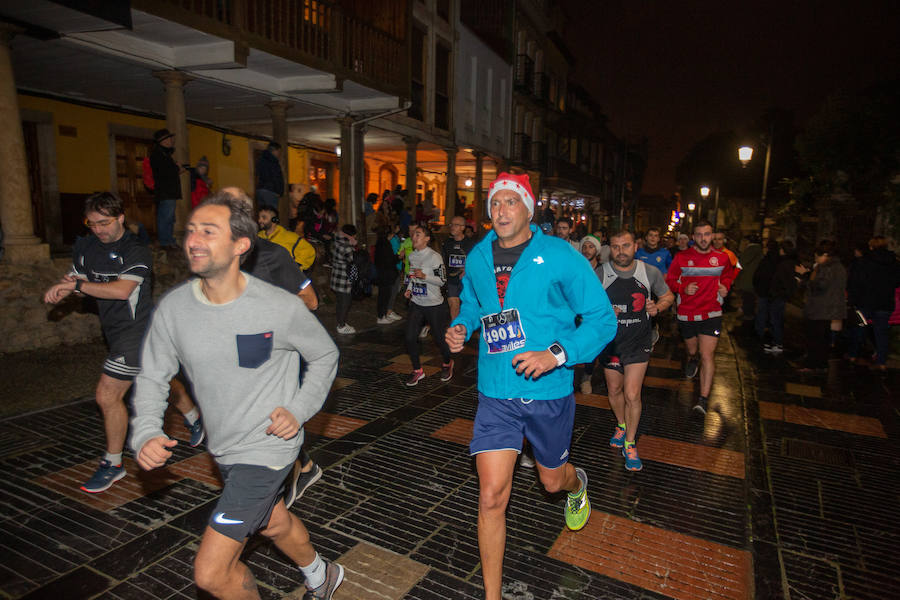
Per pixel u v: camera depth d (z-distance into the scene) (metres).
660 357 8.15
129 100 10.81
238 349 1.85
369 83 11.04
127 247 3.35
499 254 2.52
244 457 1.93
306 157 17.34
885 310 7.50
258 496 1.89
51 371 5.76
